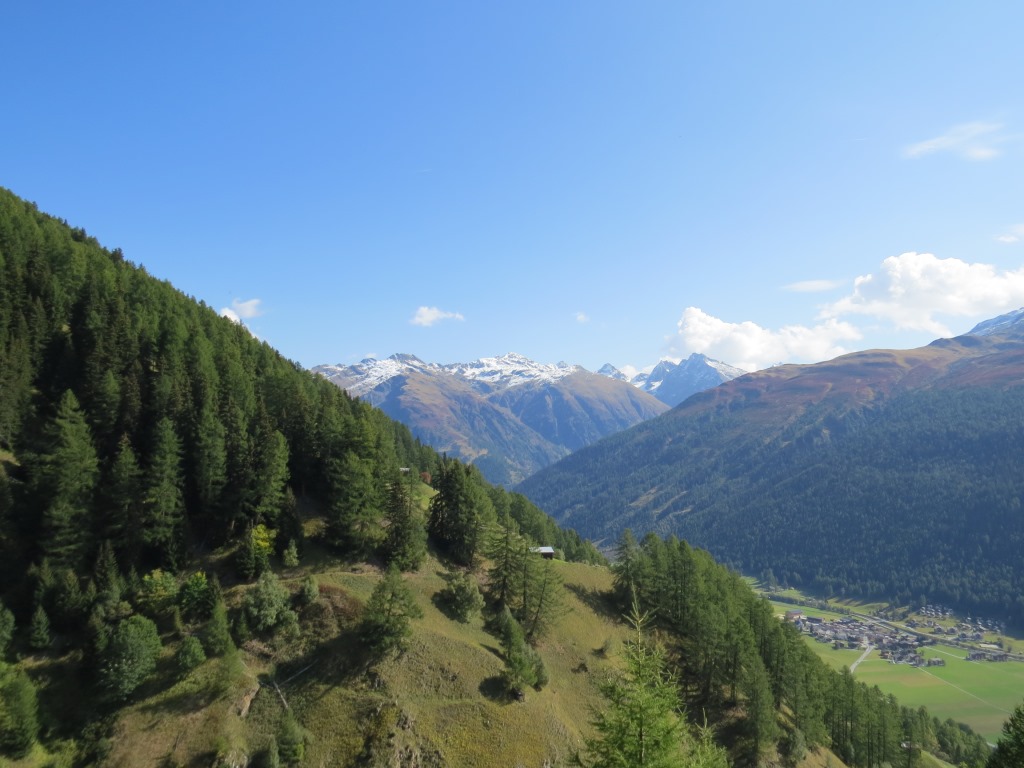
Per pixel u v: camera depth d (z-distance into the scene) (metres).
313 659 75.88
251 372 125.94
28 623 69.69
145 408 95.94
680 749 30.36
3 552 73.19
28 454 81.88
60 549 74.62
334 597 83.50
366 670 75.56
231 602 79.88
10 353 91.38
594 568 136.88
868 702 119.50
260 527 89.38
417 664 78.31
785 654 106.56
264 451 94.12
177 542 84.19
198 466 90.19
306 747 66.69
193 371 106.19
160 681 68.94
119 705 66.19
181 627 74.50
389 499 104.62
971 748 149.25
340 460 104.88
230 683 70.00
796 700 102.94
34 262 112.00
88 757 61.62
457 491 113.75
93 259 135.75
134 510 81.38
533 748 73.06
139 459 90.06
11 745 58.50
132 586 76.12
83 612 71.12
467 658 82.81
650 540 132.25
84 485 80.31
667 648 109.62
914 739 127.06
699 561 129.88
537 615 98.56
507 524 118.69
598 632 107.06
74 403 85.19
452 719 72.88
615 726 29.30
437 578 101.19
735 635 101.38
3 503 75.19
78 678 67.31
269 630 77.75
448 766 67.25
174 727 65.19
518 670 80.31
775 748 94.50
